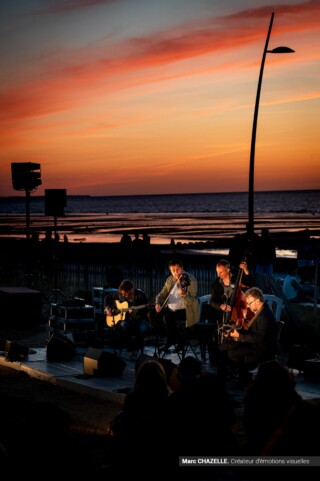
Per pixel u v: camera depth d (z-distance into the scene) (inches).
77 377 449.7
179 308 473.4
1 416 376.5
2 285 927.0
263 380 203.9
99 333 560.4
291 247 1763.0
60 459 174.6
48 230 1090.7
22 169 863.7
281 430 193.0
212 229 2901.1
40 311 701.3
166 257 960.9
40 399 411.8
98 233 2667.3
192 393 221.6
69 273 948.0
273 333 394.3
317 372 419.5
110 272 756.6
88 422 356.2
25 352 518.6
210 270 889.5
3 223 3838.6
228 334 402.9
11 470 175.6
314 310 633.0
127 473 210.7
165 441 215.0
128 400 234.8
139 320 497.7
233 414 225.3
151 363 240.5
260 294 395.2
